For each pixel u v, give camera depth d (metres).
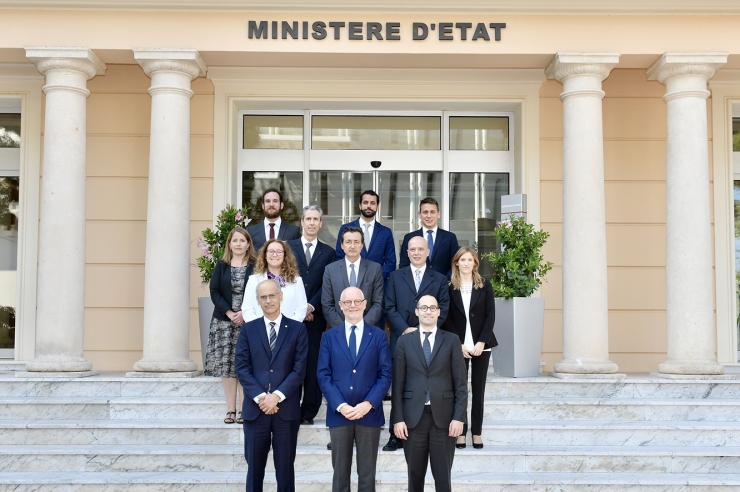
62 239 7.29
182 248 7.38
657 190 8.94
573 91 7.57
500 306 7.47
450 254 6.94
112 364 8.69
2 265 9.03
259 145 9.30
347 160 9.29
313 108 9.24
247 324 5.27
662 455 5.98
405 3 7.52
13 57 7.69
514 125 9.24
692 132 7.51
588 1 7.47
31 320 8.69
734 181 9.19
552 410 6.68
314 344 6.41
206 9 7.49
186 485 5.68
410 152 9.30
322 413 6.70
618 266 8.88
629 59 7.72
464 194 9.32
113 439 6.28
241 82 8.90
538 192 8.89
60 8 7.43
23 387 6.90
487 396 6.98
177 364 7.17
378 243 6.95
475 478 5.76
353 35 7.57
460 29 7.60
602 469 5.98
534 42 7.59
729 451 6.07
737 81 8.92
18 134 9.11
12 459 5.96
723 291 8.80
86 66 7.52
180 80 7.54
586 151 7.48
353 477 5.91
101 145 8.84
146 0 7.39
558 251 8.88
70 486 5.64
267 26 7.54
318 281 6.59
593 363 7.21
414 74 8.83
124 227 8.80
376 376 5.21
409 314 6.16
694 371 7.18
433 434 5.05
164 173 7.38
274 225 7.02
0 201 9.09
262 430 5.12
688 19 7.59
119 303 8.75
